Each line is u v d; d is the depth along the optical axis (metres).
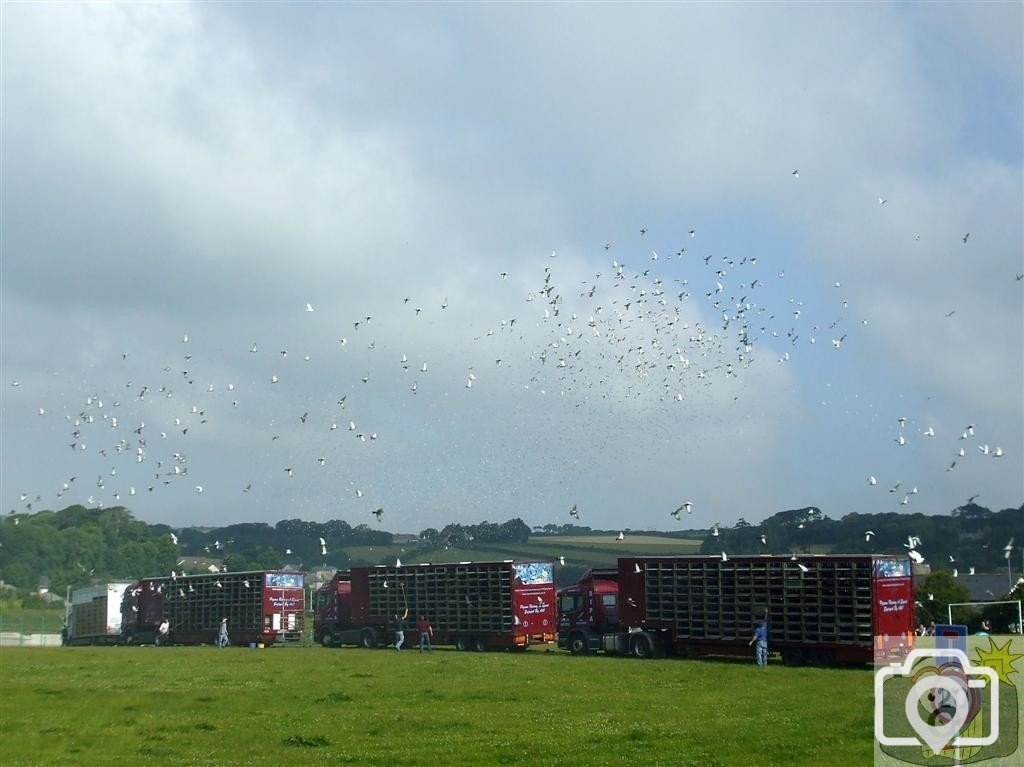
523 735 24.88
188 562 132.62
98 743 24.48
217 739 24.95
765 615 45.81
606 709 29.55
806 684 36.34
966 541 73.12
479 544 115.81
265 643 71.81
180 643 77.25
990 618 55.81
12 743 24.47
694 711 28.88
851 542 77.44
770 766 20.75
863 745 23.03
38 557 124.38
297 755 22.72
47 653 62.78
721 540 84.38
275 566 122.81
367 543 128.50
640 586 52.47
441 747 23.38
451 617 63.41
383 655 57.09
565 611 59.25
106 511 137.75
